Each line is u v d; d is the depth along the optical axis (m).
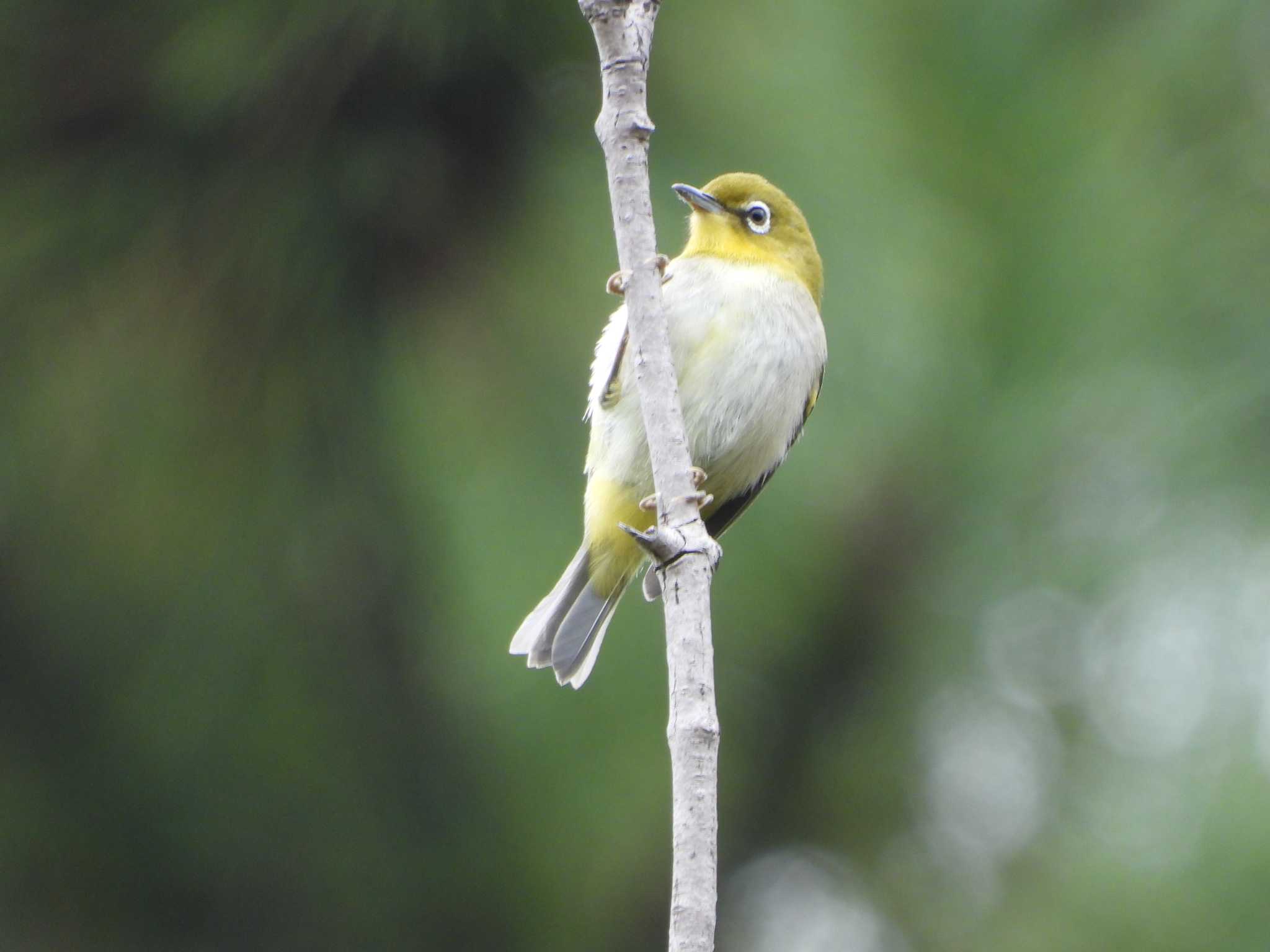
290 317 10.11
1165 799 10.56
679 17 10.56
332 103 9.74
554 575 10.01
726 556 11.13
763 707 12.65
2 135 9.81
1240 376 10.55
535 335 10.34
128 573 10.64
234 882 11.46
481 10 9.54
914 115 12.64
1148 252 11.22
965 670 12.77
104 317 9.95
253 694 10.98
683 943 4.83
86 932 11.15
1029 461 11.48
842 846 13.20
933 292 11.66
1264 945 9.74
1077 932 10.91
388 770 11.38
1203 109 11.38
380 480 10.46
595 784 10.91
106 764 11.14
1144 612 10.84
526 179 10.20
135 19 9.60
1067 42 12.62
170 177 9.89
